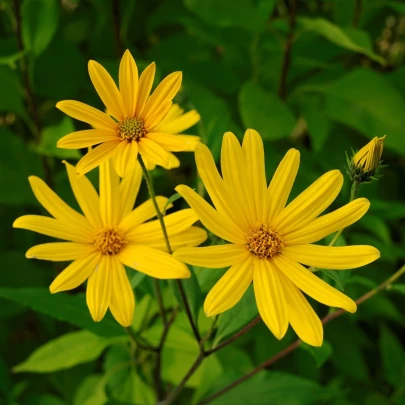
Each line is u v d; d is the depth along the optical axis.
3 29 0.73
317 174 0.65
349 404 0.62
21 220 0.42
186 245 0.41
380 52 0.83
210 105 0.59
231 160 0.39
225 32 0.65
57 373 0.64
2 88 0.62
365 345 0.70
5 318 0.69
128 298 0.40
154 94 0.38
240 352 0.59
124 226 0.42
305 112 0.65
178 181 0.69
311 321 0.38
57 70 0.68
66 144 0.37
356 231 0.70
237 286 0.39
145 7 0.76
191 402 0.58
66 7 0.78
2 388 0.60
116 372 0.55
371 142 0.40
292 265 0.39
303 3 0.79
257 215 0.40
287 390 0.53
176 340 0.52
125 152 0.38
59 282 0.40
